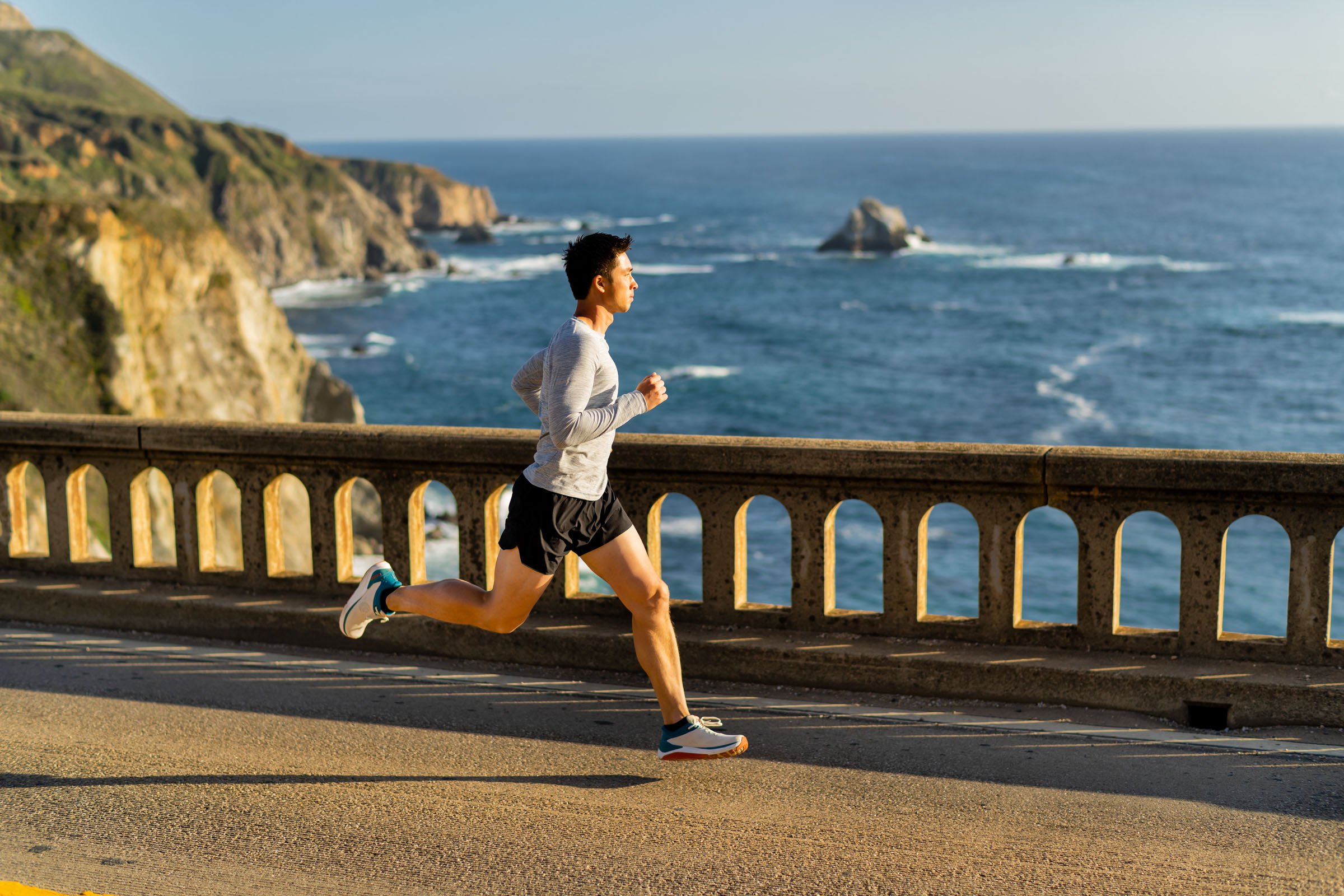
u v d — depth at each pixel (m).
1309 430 41.56
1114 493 4.64
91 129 97.25
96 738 4.52
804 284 92.19
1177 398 47.03
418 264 109.31
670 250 123.44
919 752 4.27
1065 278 91.75
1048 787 3.96
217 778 4.14
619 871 3.44
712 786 4.03
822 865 3.45
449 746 4.41
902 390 50.66
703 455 5.05
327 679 5.14
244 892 3.36
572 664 5.24
